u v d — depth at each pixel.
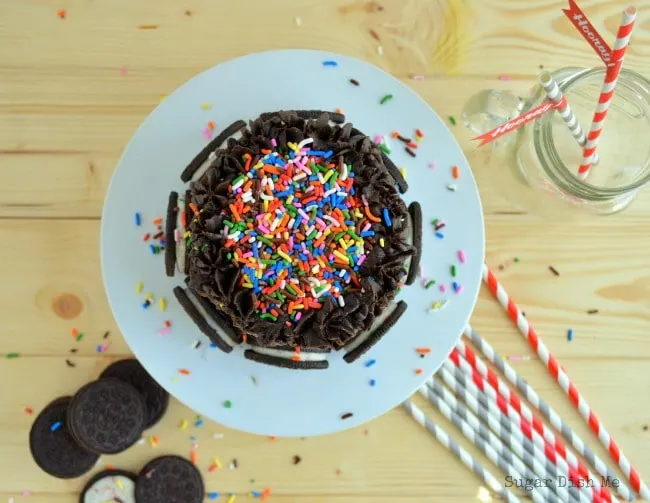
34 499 0.57
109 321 0.57
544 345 0.57
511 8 0.58
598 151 0.51
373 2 0.58
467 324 0.56
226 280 0.48
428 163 0.54
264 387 0.52
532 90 0.53
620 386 0.58
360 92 0.53
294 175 0.48
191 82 0.53
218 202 0.48
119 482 0.56
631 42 0.58
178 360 0.52
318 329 0.48
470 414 0.57
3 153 0.57
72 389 0.57
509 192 0.56
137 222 0.52
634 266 0.58
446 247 0.53
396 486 0.57
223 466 0.57
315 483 0.57
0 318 0.57
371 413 0.52
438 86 0.58
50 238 0.57
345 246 0.48
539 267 0.58
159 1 0.58
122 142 0.58
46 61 0.58
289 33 0.58
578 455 0.57
